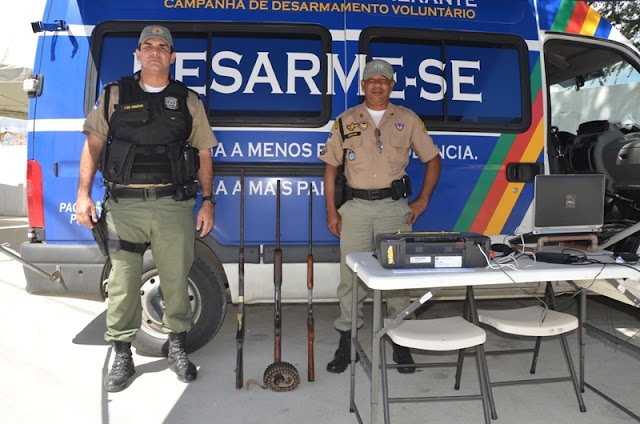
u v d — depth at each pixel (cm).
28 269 312
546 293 313
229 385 288
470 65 332
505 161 333
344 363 306
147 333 318
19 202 1230
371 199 296
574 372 263
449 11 333
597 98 434
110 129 274
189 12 315
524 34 339
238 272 306
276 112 315
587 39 351
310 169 317
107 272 309
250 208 316
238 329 290
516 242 313
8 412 256
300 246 319
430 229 326
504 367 320
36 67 310
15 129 1262
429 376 306
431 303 433
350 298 304
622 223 382
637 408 268
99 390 280
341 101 319
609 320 400
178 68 312
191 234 288
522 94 337
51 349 334
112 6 313
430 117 326
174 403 267
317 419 253
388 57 324
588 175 262
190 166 278
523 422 253
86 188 271
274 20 317
